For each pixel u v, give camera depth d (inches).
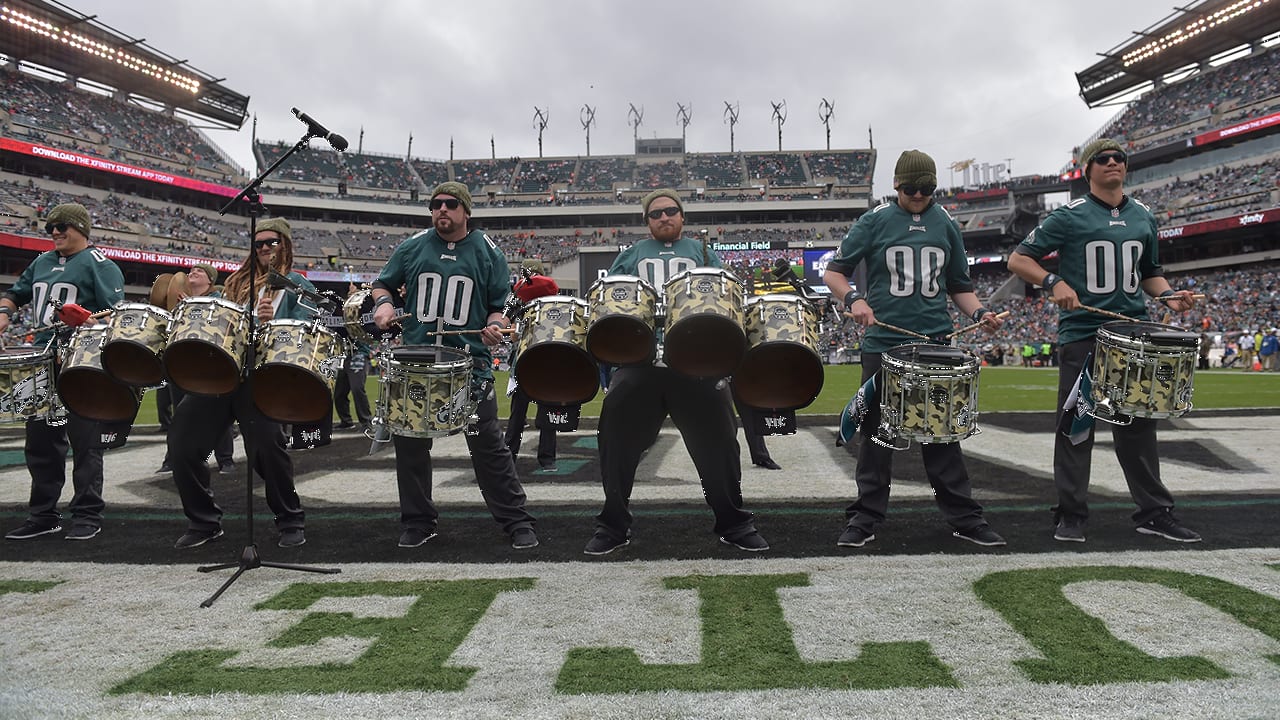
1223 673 82.9
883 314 157.1
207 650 94.3
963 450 266.5
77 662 90.7
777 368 126.0
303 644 96.0
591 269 1165.7
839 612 105.2
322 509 185.6
